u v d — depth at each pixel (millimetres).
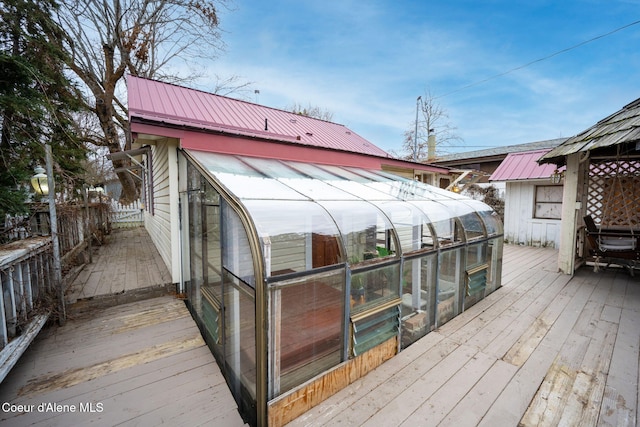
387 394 2650
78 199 7641
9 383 2742
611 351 3338
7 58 4926
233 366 2705
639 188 6809
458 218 4469
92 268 5957
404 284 3486
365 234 3355
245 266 2412
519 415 2383
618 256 6266
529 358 3225
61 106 7195
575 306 4684
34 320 3367
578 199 6676
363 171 6387
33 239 4012
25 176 5715
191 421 2328
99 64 12367
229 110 8070
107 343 3492
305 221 2801
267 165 4539
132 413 2391
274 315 2217
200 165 3592
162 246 6535
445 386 2758
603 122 6211
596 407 2461
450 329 3934
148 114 6039
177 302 4738
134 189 14539
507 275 6492
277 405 2225
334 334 2676
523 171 10391
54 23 6570
